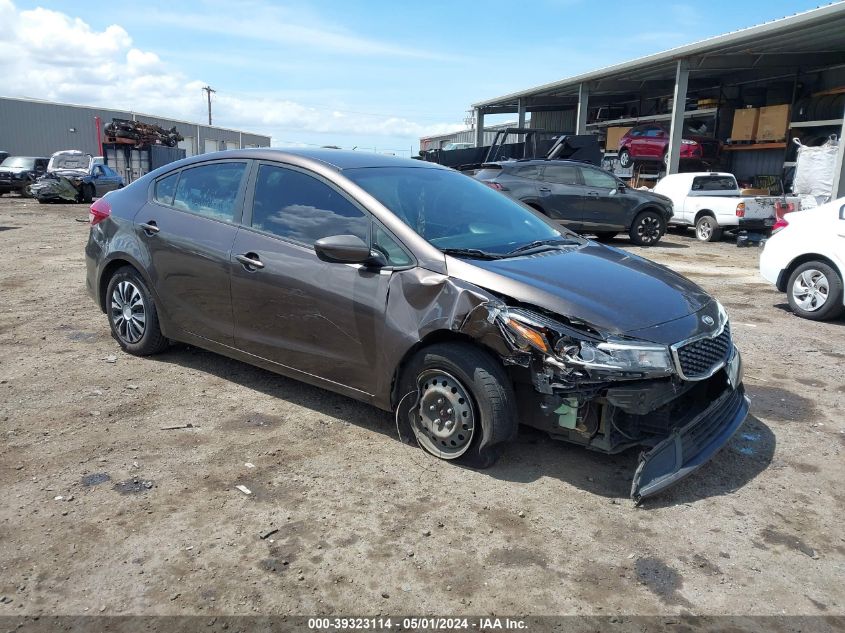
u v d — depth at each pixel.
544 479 3.54
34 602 2.50
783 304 8.34
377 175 4.24
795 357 5.92
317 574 2.72
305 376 4.16
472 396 3.49
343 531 3.02
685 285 3.99
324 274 3.92
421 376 3.65
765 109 22.73
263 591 2.61
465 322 3.41
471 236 4.06
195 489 3.35
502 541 2.99
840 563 2.90
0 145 46.09
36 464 3.55
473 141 43.75
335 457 3.72
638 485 3.24
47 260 10.34
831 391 5.04
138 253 4.95
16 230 14.67
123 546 2.86
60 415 4.18
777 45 19.09
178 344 5.61
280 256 4.12
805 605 2.62
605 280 3.69
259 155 4.51
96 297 5.46
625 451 3.88
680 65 21.03
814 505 3.38
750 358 5.87
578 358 3.22
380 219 3.84
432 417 3.68
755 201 15.52
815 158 17.09
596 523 3.15
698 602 2.63
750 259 13.03
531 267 3.71
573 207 14.36
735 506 3.35
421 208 4.09
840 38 18.03
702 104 26.12
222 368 5.10
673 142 21.39
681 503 3.36
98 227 5.32
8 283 8.37
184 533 2.97
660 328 3.34
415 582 2.69
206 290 4.55
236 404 4.43
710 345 3.56
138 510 3.14
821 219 7.32
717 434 3.61
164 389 4.66
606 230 14.91
